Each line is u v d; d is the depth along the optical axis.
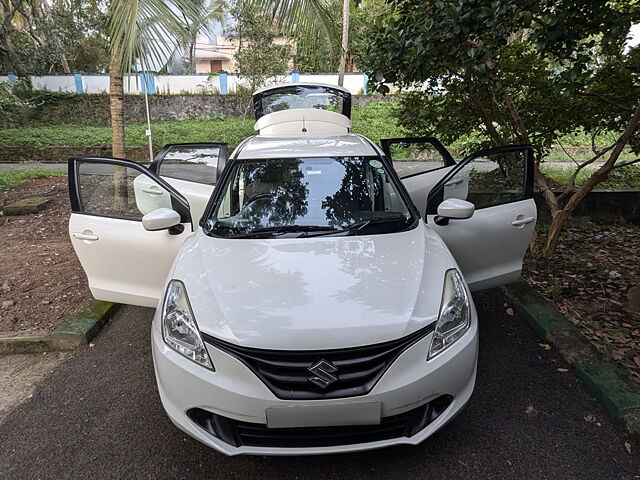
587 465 2.22
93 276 3.30
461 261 3.18
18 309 3.96
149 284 3.19
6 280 4.61
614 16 3.00
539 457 2.28
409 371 2.03
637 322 3.52
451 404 2.17
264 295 2.19
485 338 3.42
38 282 4.54
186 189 3.87
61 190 9.55
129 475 2.24
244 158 3.30
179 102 19.83
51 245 5.86
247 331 2.02
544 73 5.04
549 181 8.08
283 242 2.63
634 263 4.78
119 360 3.26
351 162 3.28
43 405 2.78
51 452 2.40
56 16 19.39
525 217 3.28
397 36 3.79
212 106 19.98
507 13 3.05
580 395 2.73
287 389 1.97
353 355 1.99
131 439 2.48
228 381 2.00
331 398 1.95
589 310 3.71
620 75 4.68
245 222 2.88
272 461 2.31
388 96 19.59
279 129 4.32
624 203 6.30
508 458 2.28
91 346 3.46
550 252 4.78
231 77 20.12
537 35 3.17
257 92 5.27
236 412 1.99
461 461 2.27
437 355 2.11
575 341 3.16
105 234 3.15
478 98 5.44
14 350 3.42
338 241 2.63
